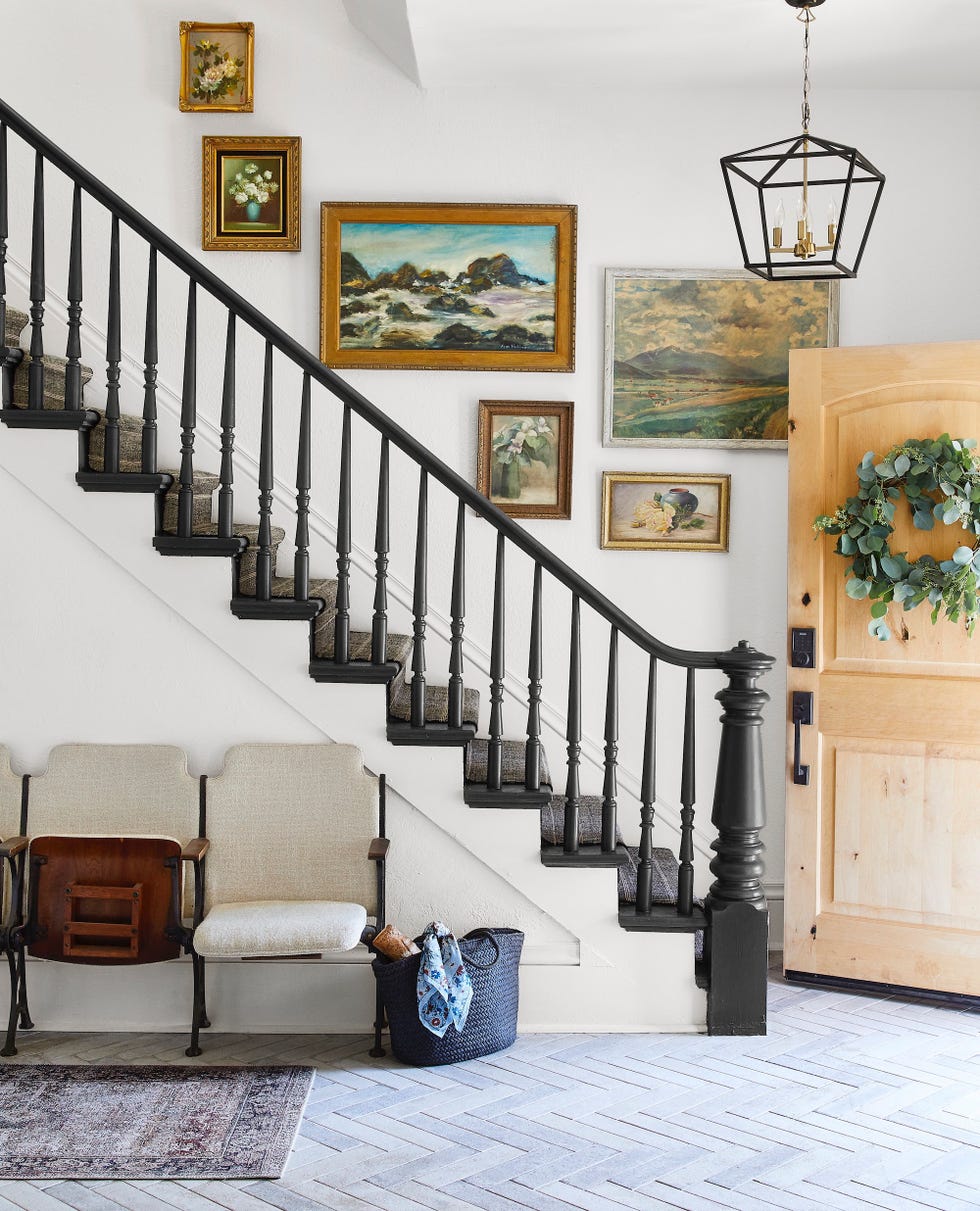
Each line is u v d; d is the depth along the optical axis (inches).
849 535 168.2
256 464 192.4
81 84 188.5
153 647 156.9
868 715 171.5
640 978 155.0
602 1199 112.5
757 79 186.9
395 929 148.0
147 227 153.3
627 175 190.7
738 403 191.3
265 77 189.8
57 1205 111.3
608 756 154.4
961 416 166.4
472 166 190.4
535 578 155.1
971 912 167.3
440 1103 132.9
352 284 189.8
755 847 154.3
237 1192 113.6
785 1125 128.0
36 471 154.3
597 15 165.0
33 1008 153.6
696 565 192.5
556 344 190.4
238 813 153.9
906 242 191.0
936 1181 116.3
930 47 174.1
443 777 155.1
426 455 153.4
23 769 157.8
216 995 153.6
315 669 154.2
